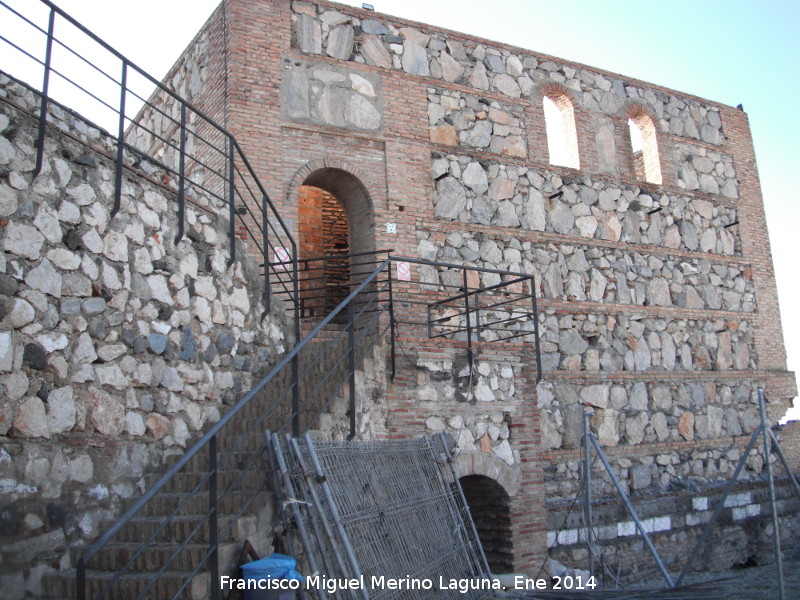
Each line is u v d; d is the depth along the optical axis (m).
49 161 6.60
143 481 7.23
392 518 7.71
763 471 15.64
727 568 13.84
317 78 12.58
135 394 7.27
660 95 16.62
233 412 5.89
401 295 12.27
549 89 15.03
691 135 16.84
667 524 13.48
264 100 12.02
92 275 6.91
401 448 8.72
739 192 17.20
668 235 15.77
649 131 16.47
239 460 7.64
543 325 13.68
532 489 10.84
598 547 12.50
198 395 8.16
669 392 14.78
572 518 12.48
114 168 7.35
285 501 6.53
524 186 14.15
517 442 10.80
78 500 6.43
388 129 12.96
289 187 11.95
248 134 11.77
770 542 14.52
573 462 13.26
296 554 6.85
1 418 5.83
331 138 12.49
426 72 13.62
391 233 12.56
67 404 6.45
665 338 15.06
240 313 9.13
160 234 7.89
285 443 6.98
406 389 9.89
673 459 14.44
